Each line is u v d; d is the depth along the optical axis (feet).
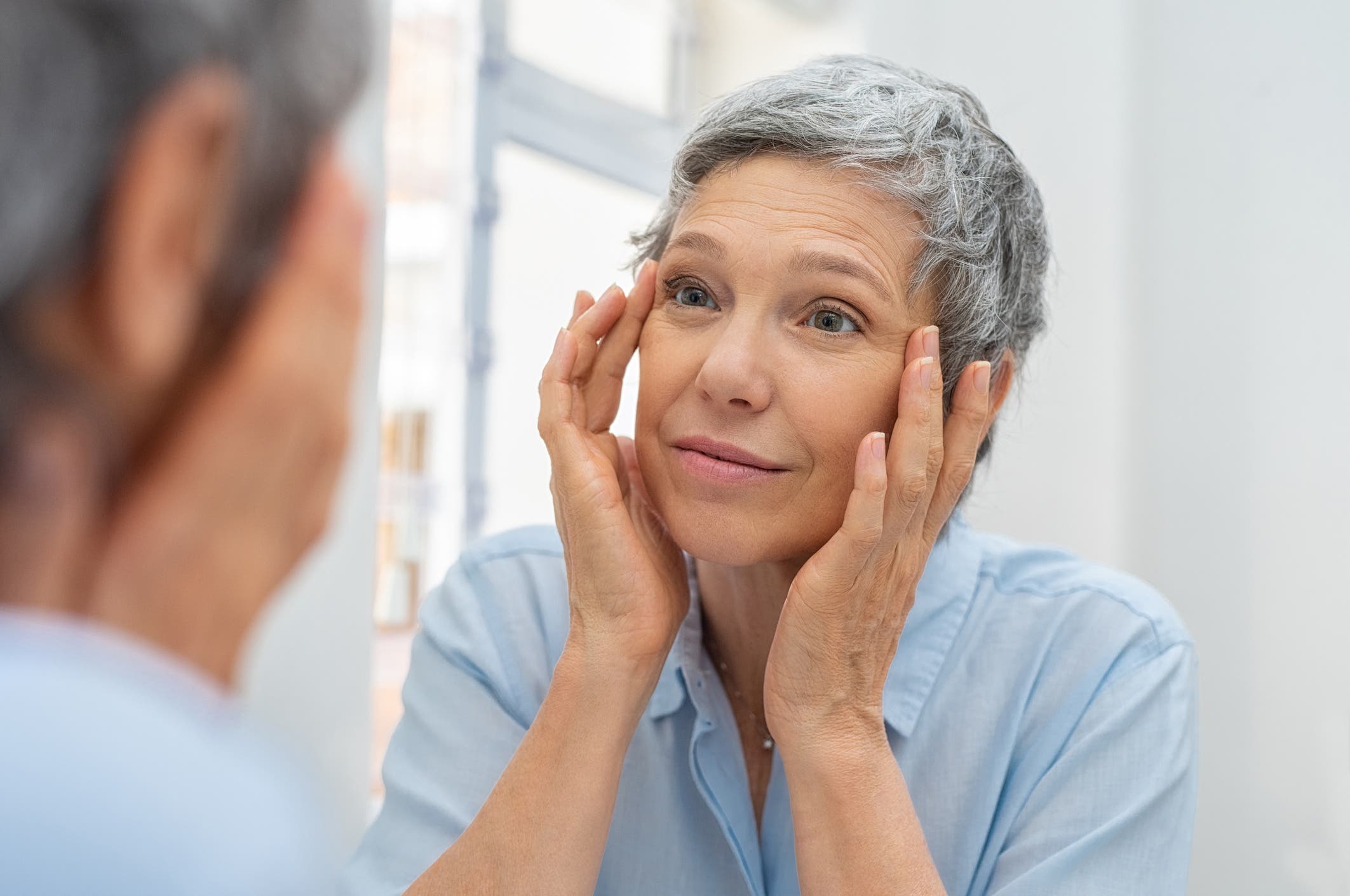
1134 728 3.03
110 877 0.76
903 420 2.80
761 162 2.85
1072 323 7.23
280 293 0.90
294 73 0.87
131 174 0.79
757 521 2.86
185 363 0.88
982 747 3.21
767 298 2.81
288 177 0.89
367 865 3.00
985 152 3.02
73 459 0.83
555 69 7.87
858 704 2.81
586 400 3.14
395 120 6.98
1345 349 6.30
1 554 0.81
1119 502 7.03
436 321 7.13
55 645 0.82
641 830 3.18
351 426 0.99
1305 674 6.34
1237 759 6.52
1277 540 6.46
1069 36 7.30
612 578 2.84
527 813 2.69
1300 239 6.45
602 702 2.78
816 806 2.76
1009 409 3.81
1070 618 3.33
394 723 6.25
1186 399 6.82
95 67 0.77
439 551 7.09
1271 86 6.57
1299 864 6.28
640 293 3.12
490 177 7.32
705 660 3.30
